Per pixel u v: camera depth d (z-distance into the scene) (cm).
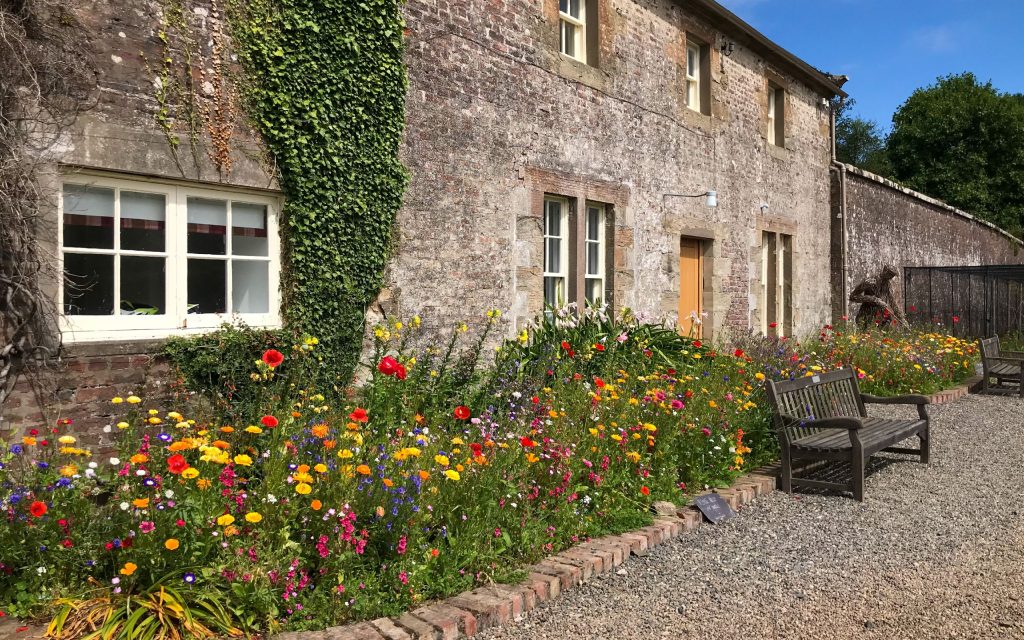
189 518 320
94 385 499
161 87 530
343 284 633
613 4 940
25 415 471
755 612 359
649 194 999
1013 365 1182
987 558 430
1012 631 337
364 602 331
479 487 398
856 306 1559
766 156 1282
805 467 625
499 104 787
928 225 2012
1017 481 600
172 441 380
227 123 564
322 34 612
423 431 438
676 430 542
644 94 994
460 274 745
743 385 675
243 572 317
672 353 796
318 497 355
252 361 568
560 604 366
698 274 1127
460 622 327
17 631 294
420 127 705
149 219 544
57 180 483
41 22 474
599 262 947
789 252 1374
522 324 813
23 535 312
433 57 717
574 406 540
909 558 430
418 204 703
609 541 433
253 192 591
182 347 534
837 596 377
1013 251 2828
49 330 480
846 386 685
